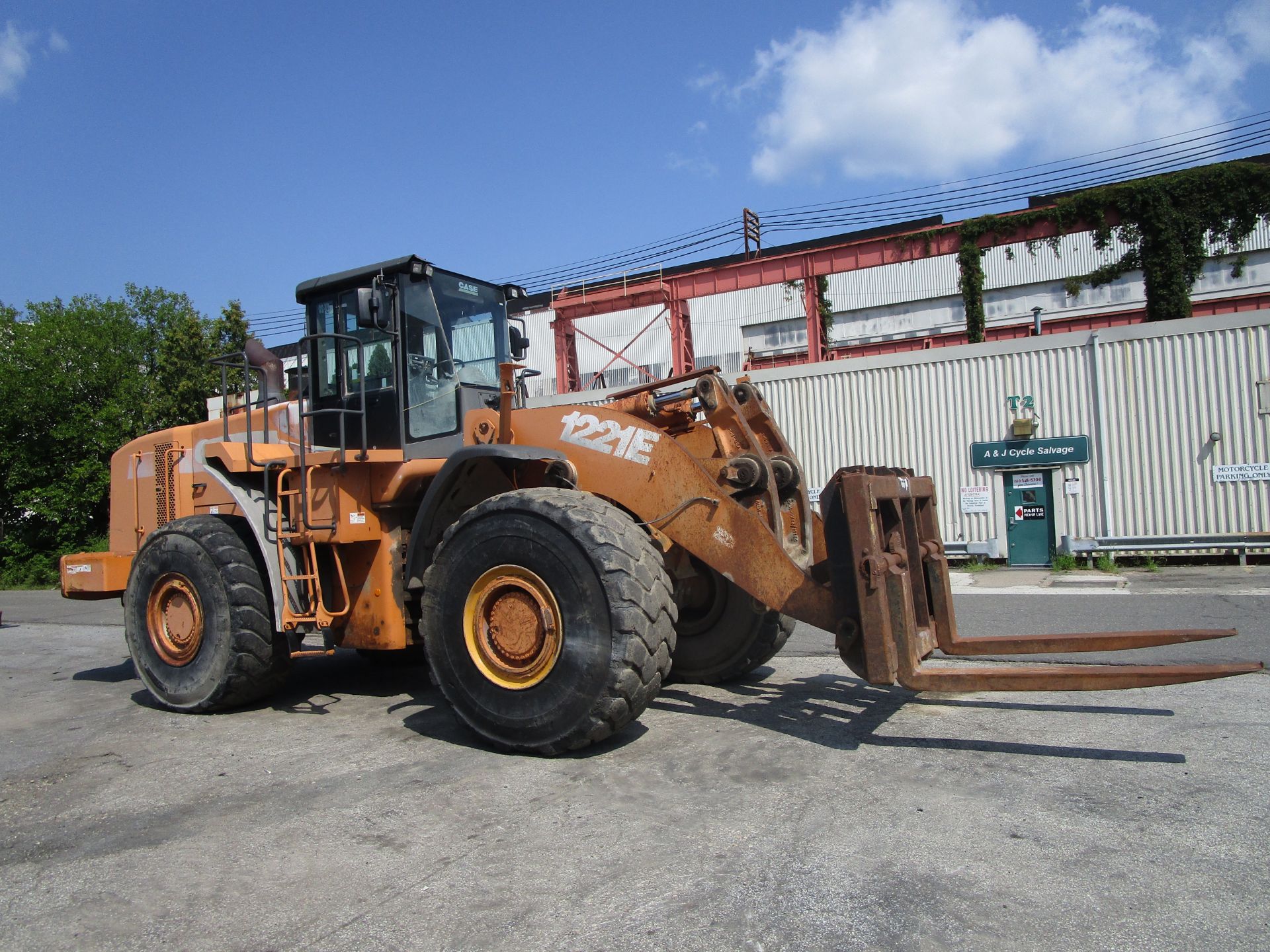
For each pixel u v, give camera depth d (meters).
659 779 3.91
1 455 23.52
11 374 23.39
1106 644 4.49
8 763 4.69
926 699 5.26
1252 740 4.21
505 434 5.11
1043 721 4.67
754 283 22.45
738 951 2.46
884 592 4.01
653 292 23.45
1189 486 14.03
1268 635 7.14
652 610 4.11
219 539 5.66
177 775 4.32
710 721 4.86
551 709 4.18
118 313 32.72
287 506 5.70
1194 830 3.18
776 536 4.52
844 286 39.12
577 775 4.02
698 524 4.54
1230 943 2.43
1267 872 2.84
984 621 8.44
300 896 2.91
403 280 5.88
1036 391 15.00
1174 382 14.12
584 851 3.17
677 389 5.21
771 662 6.62
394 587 5.48
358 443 6.00
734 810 3.51
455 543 4.57
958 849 3.08
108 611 14.22
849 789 3.70
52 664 8.44
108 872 3.17
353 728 5.14
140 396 30.16
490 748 4.49
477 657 4.46
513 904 2.79
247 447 5.70
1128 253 18.70
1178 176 18.02
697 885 2.86
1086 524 14.66
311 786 4.04
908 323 38.25
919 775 3.85
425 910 2.77
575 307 24.44
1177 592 10.39
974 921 2.58
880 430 16.03
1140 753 4.07
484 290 6.53
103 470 24.11
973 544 15.09
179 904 2.89
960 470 15.47
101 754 4.81
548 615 4.22
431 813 3.61
